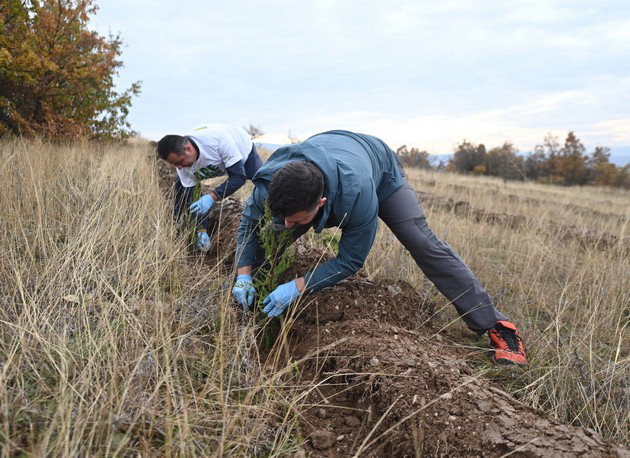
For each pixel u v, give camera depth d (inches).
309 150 95.8
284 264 108.2
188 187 172.4
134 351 86.1
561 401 100.3
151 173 207.6
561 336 134.6
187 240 155.5
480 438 77.7
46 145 264.1
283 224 100.8
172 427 70.8
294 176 82.3
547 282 183.6
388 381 90.9
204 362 94.1
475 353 118.3
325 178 90.4
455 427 80.1
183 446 66.9
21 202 152.9
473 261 188.2
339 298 123.4
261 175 99.3
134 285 109.5
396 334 110.3
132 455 67.9
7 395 70.1
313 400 95.6
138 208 154.3
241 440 75.5
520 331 135.8
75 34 374.3
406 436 81.2
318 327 111.9
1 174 161.9
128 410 73.7
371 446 84.4
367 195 96.5
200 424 77.4
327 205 91.5
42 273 106.1
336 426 89.7
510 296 164.6
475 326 120.7
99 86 402.3
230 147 161.6
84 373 73.9
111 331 85.7
